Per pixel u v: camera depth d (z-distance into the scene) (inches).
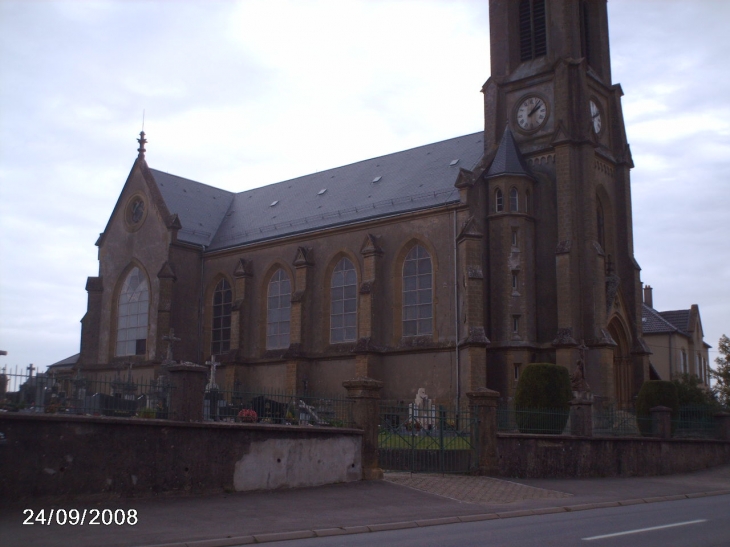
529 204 2113.7
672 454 1584.6
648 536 654.5
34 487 782.5
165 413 923.4
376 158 2650.1
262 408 1063.0
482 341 1934.1
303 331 2363.4
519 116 2223.2
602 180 2228.1
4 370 812.0
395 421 1269.7
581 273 2030.0
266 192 2933.1
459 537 672.4
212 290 2696.9
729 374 2426.2
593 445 1395.2
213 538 677.3
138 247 2699.3
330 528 750.5
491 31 2326.5
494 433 1240.8
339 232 2365.9
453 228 2097.7
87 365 2736.2
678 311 3228.3
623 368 2175.2
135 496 858.1
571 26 2181.3
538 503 1000.2
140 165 2763.3
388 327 2193.7
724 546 597.3
